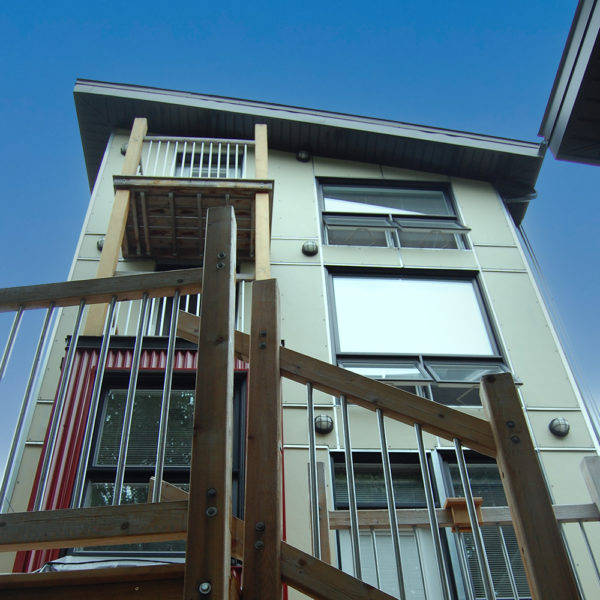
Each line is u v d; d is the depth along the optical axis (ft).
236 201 19.03
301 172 25.09
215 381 5.59
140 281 6.77
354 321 19.62
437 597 12.66
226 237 6.68
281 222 22.52
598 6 14.80
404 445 15.66
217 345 5.83
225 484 5.00
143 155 24.00
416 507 14.61
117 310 15.94
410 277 21.20
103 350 6.40
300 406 16.21
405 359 18.57
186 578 4.58
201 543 4.73
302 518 13.93
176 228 19.75
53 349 16.49
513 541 13.34
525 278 21.47
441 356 18.70
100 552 10.95
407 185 25.49
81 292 6.86
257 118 25.17
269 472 5.52
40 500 5.37
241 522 6.57
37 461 13.88
